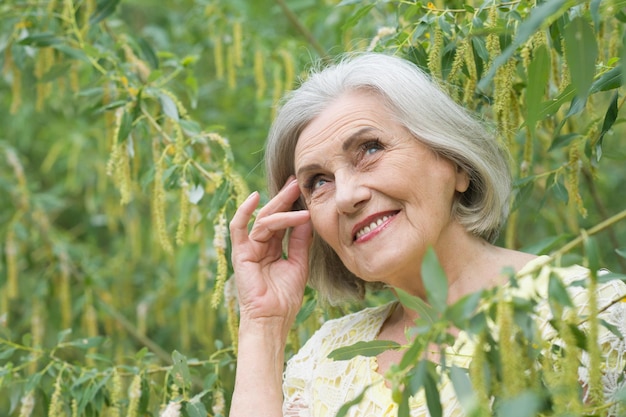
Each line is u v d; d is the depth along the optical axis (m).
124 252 3.61
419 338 0.99
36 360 2.09
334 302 1.84
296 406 1.67
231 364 2.04
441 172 1.52
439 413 1.05
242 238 1.69
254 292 1.65
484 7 1.74
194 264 2.93
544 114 1.50
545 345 1.14
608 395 1.30
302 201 1.75
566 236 1.28
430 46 1.82
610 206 3.24
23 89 3.56
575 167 1.82
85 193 4.10
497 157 1.58
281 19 3.52
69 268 3.05
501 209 1.59
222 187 1.97
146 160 2.60
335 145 1.53
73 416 1.94
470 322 1.00
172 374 1.90
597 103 2.40
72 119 3.76
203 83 3.65
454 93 1.73
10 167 3.75
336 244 1.59
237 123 3.46
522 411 0.86
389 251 1.49
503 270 0.99
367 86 1.55
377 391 1.51
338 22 2.91
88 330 2.86
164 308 3.29
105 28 2.57
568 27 1.04
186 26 3.23
